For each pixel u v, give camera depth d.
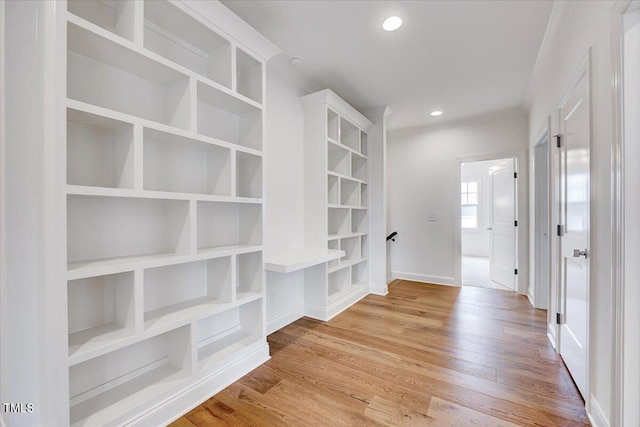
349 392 1.79
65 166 1.19
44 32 1.14
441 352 2.30
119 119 1.38
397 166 4.85
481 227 7.96
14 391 1.23
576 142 1.88
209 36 1.91
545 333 2.66
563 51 2.12
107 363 1.59
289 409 1.65
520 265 3.97
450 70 2.90
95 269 1.29
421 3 1.99
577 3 1.79
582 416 1.58
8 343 1.25
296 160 3.10
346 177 3.46
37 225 1.16
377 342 2.50
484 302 3.61
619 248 1.26
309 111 3.16
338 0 1.96
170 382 1.64
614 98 1.29
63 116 1.18
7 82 1.23
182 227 1.73
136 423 1.44
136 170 1.45
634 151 1.22
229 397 1.76
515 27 2.22
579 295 1.84
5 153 1.23
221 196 1.87
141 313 1.46
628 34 1.23
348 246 3.96
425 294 3.96
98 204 1.57
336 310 3.21
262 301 2.21
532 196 3.56
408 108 3.92
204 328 2.11
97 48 1.42
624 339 1.25
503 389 1.82
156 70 1.65
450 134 4.45
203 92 1.90
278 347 2.41
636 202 1.22
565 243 2.13
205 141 1.79
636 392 1.23
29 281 1.18
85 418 1.36
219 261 2.02
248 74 2.30
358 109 3.96
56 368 1.16
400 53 2.61
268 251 2.71
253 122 2.27
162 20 1.74
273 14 2.10
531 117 3.58
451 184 4.43
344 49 2.55
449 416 1.58
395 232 4.80
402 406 1.66
